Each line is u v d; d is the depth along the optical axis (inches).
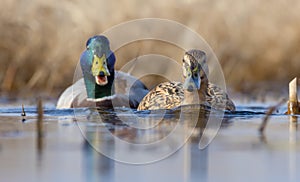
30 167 345.4
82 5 852.0
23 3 852.6
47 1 849.5
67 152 385.4
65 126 487.2
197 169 344.2
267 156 373.4
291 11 900.0
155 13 856.3
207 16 871.7
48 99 726.5
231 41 869.8
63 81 811.4
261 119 532.4
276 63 882.8
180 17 860.0
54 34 836.0
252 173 335.0
